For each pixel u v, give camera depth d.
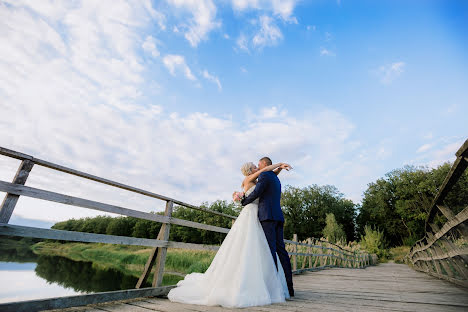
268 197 2.88
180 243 3.05
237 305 2.23
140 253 32.66
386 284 4.48
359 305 2.51
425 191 40.19
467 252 3.36
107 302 2.31
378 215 49.69
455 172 2.84
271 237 2.75
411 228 41.38
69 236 1.99
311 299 2.81
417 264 9.36
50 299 1.79
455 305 2.54
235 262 2.54
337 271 7.71
